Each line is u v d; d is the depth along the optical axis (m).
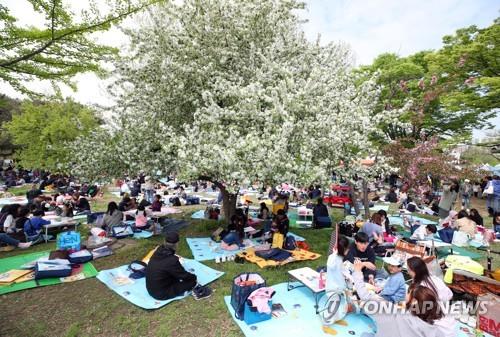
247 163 6.82
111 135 9.55
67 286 6.14
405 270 6.39
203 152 7.12
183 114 9.31
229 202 10.85
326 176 7.55
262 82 8.22
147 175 9.38
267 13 9.06
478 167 14.66
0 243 8.35
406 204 14.45
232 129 7.28
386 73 18.91
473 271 5.70
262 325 4.71
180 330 4.66
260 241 9.02
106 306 5.36
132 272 6.64
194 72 8.30
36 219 9.09
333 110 8.22
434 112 18.75
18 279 6.28
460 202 18.09
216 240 9.05
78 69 5.91
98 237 8.91
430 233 8.27
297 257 7.45
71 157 10.77
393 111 8.55
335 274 4.91
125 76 8.73
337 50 10.59
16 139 20.80
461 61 14.75
